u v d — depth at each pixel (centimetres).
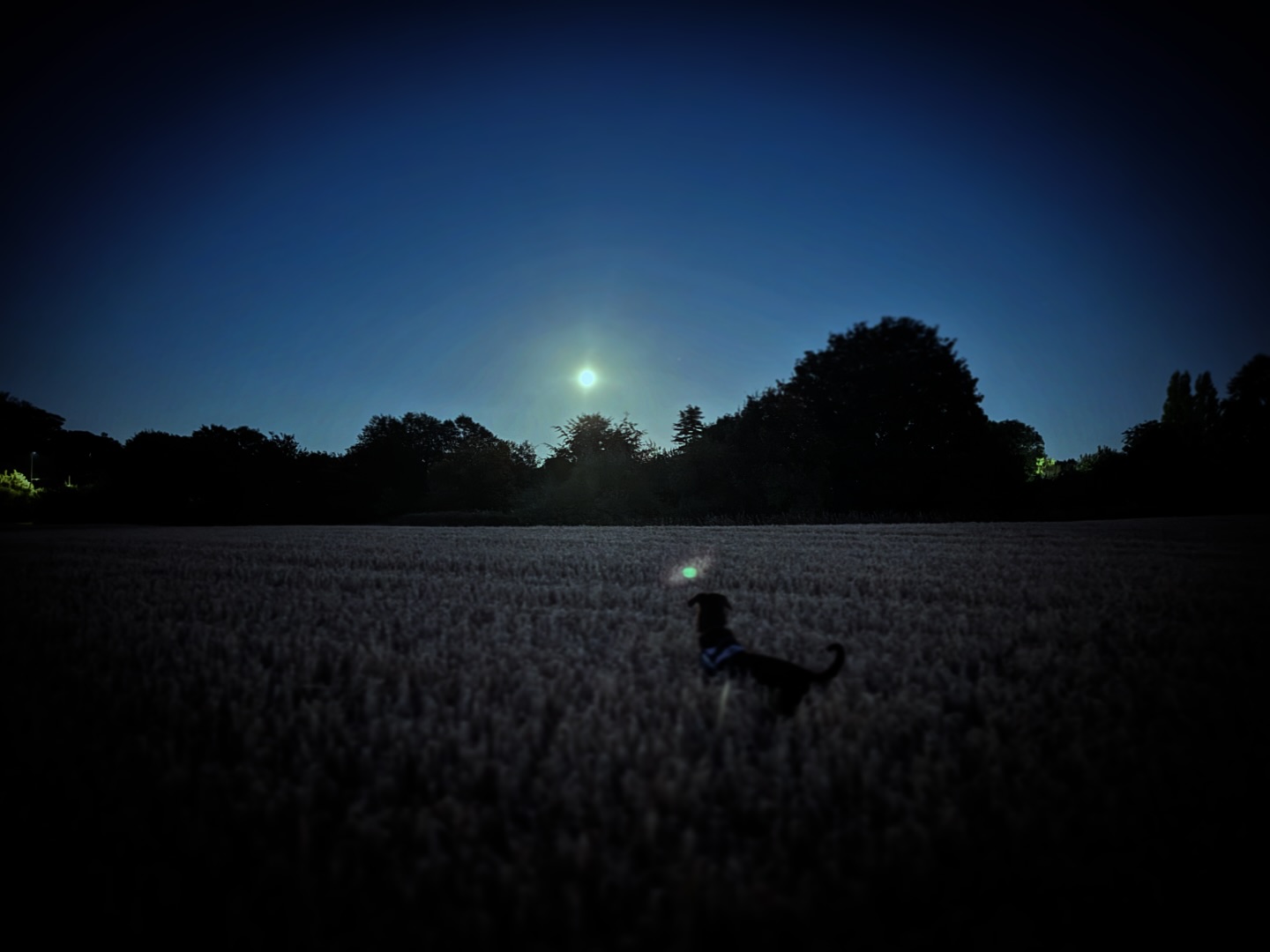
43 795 312
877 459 4397
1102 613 674
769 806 284
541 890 238
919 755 347
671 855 259
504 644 577
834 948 209
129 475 4891
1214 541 1480
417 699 450
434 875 239
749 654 455
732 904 224
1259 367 4778
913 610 716
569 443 4497
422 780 325
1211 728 376
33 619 686
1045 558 1177
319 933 219
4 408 7631
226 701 439
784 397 4303
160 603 817
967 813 287
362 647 555
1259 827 274
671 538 1828
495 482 4853
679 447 4028
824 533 1952
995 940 216
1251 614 658
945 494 4250
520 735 363
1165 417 6456
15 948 212
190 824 274
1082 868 248
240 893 238
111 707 424
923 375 4616
